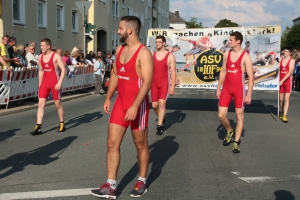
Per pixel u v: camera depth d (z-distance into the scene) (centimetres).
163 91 791
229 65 652
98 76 1678
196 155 623
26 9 1955
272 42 1062
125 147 670
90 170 527
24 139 730
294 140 751
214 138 764
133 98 400
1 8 1625
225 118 679
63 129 815
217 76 1113
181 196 430
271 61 1065
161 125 800
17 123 907
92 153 625
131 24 400
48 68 777
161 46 796
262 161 588
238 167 553
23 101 1255
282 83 978
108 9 3281
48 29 2219
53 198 416
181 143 714
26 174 505
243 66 646
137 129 418
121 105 407
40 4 2156
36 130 773
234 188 459
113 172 412
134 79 399
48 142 706
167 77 794
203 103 1402
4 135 765
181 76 1136
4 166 544
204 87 1126
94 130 831
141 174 434
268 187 463
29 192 434
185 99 1555
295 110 1231
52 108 1196
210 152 645
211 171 531
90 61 1883
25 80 1191
